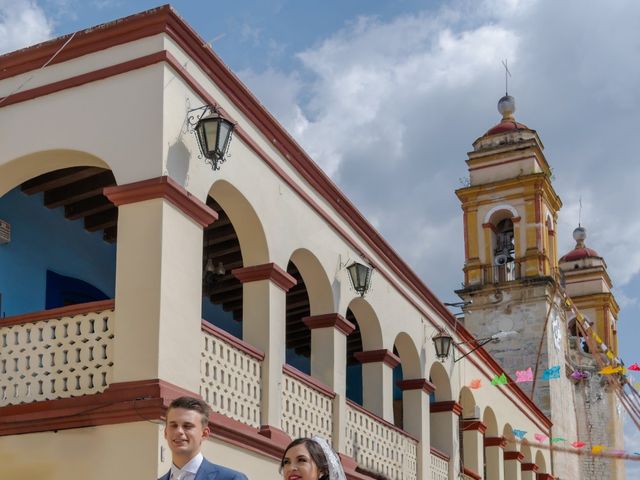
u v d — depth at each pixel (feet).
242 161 43.14
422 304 66.80
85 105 39.58
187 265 37.50
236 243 55.11
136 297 36.06
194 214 38.29
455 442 69.72
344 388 51.60
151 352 35.19
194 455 20.59
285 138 47.42
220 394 40.01
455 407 69.87
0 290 45.60
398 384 64.28
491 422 82.84
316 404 48.73
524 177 114.42
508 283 112.37
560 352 116.37
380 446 55.93
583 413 127.65
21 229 47.42
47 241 48.91
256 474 40.81
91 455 35.04
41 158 40.45
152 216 36.63
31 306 47.21
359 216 55.93
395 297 61.21
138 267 36.35
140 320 35.73
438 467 66.18
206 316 62.39
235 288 60.90
